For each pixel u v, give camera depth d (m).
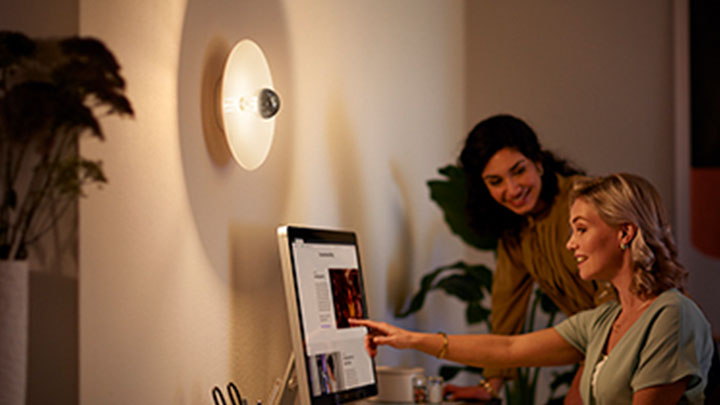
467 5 3.73
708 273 3.54
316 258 1.79
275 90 2.00
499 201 2.38
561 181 2.38
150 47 1.49
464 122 3.67
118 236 1.38
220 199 1.73
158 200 1.50
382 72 2.77
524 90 3.68
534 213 2.41
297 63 2.13
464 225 2.95
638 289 1.69
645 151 3.62
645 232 1.69
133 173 1.43
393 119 2.86
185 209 1.59
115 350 1.37
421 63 3.16
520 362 1.96
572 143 3.66
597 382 1.73
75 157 1.23
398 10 2.94
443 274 3.37
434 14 3.32
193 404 1.59
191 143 1.62
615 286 1.78
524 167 2.31
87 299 1.31
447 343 1.96
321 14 2.29
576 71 3.67
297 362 1.62
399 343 1.94
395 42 2.90
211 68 1.71
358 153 2.54
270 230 1.96
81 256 1.30
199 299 1.63
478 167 2.38
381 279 2.71
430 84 3.26
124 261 1.40
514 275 2.62
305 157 2.16
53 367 1.29
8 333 1.15
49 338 1.30
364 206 2.58
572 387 2.34
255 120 1.80
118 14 1.40
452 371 3.15
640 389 1.61
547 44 3.68
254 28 1.91
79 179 1.24
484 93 3.70
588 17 3.67
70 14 1.31
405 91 2.99
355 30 2.54
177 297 1.55
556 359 1.95
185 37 1.61
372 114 2.66
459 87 3.62
